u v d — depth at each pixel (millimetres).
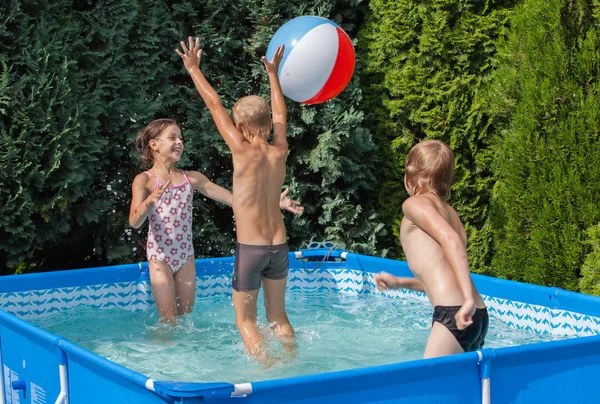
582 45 5348
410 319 4648
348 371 2631
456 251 2822
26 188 5359
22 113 5293
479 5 6410
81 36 5996
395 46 6586
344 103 6668
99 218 6160
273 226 4016
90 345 4125
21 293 4879
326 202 6750
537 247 5473
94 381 2951
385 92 6793
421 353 3867
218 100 4105
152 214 4777
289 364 3662
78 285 5098
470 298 2740
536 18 5570
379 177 6945
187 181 4918
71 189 5578
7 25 5398
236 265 3955
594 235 5168
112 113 6035
